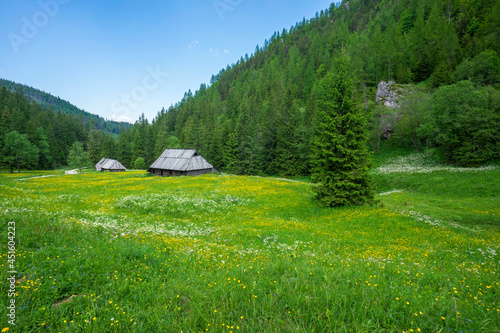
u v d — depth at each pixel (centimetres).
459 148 4041
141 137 11856
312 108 6562
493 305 493
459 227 1752
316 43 15112
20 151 8188
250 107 11256
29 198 2227
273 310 468
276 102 8631
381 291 530
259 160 7225
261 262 814
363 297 495
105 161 9544
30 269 562
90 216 1555
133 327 419
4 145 8262
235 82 19900
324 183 2419
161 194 2966
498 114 3891
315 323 426
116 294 518
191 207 2309
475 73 5644
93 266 630
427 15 10288
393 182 4091
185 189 3478
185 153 6144
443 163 4325
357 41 10481
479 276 745
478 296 550
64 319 429
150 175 6097
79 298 489
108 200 2555
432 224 1747
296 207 2397
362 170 2267
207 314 452
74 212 1599
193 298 509
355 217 1952
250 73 19200
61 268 598
